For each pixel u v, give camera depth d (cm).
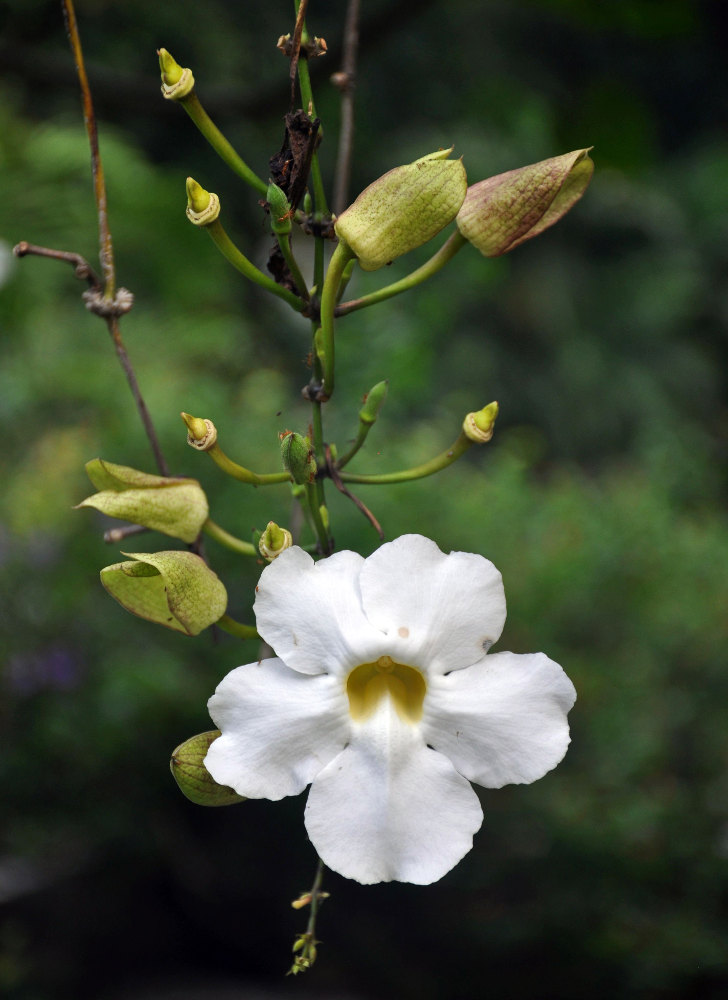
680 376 408
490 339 386
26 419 187
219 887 149
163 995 141
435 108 353
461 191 44
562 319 390
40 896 146
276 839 150
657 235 416
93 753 147
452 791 43
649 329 410
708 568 189
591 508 201
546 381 386
